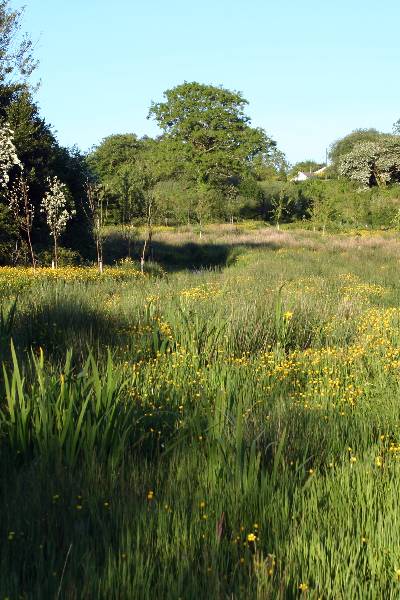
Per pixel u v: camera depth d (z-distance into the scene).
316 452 4.88
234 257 36.03
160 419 5.38
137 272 22.70
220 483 4.04
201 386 6.56
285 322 9.59
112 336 9.06
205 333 8.75
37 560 3.17
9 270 19.41
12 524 3.47
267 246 41.62
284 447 4.77
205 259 37.06
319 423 5.54
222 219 66.69
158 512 3.61
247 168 87.06
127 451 4.73
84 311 10.12
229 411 5.45
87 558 3.08
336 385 7.04
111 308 11.09
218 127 88.50
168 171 86.19
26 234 26.62
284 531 3.55
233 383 6.42
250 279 20.61
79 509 3.68
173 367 7.32
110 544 3.26
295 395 6.84
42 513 3.64
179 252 39.19
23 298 11.67
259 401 6.04
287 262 29.44
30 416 4.69
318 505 3.95
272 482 4.04
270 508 3.74
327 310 11.30
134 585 2.95
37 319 9.40
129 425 4.96
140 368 7.22
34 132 27.94
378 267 26.55
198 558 3.21
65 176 29.39
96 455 4.49
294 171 100.62
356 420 5.79
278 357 8.41
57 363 7.31
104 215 31.11
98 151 93.69
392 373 7.75
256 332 9.11
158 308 10.77
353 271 25.03
